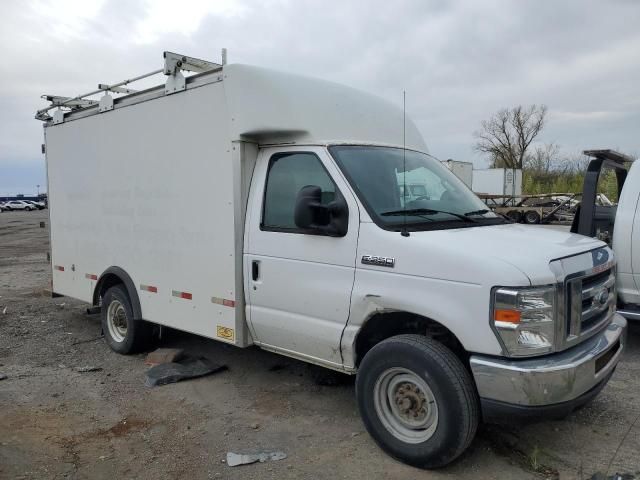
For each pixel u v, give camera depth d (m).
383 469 3.67
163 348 6.23
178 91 5.14
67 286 7.21
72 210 6.94
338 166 4.11
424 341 3.57
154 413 4.63
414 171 4.59
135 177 5.77
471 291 3.33
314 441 4.10
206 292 4.99
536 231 4.20
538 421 3.29
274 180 4.52
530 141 61.16
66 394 5.07
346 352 4.02
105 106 6.12
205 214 4.93
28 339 6.98
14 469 3.67
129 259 5.95
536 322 3.22
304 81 4.60
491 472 3.61
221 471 3.68
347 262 3.94
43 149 7.50
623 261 6.00
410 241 3.64
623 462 3.71
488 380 3.29
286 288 4.32
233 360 5.93
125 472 3.67
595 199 6.52
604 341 3.68
